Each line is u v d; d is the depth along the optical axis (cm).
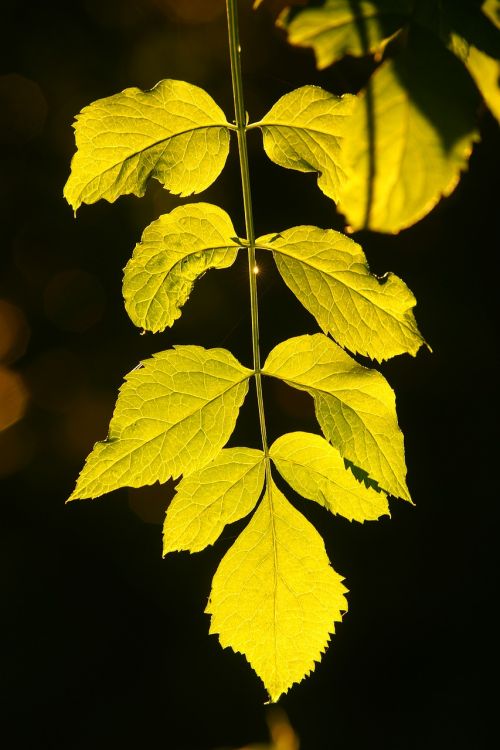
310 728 227
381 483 69
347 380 69
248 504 70
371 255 196
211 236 69
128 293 69
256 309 69
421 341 68
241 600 70
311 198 182
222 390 69
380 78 62
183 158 69
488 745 213
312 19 63
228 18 69
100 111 68
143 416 69
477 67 62
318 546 70
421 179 62
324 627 70
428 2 62
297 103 69
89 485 68
